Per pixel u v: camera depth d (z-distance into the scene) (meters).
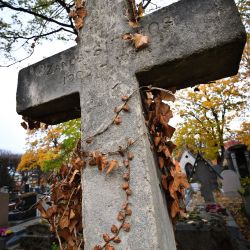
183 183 1.85
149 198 1.53
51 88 2.16
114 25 2.01
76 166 1.82
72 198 2.03
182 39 1.73
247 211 10.23
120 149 1.68
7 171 26.95
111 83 1.89
